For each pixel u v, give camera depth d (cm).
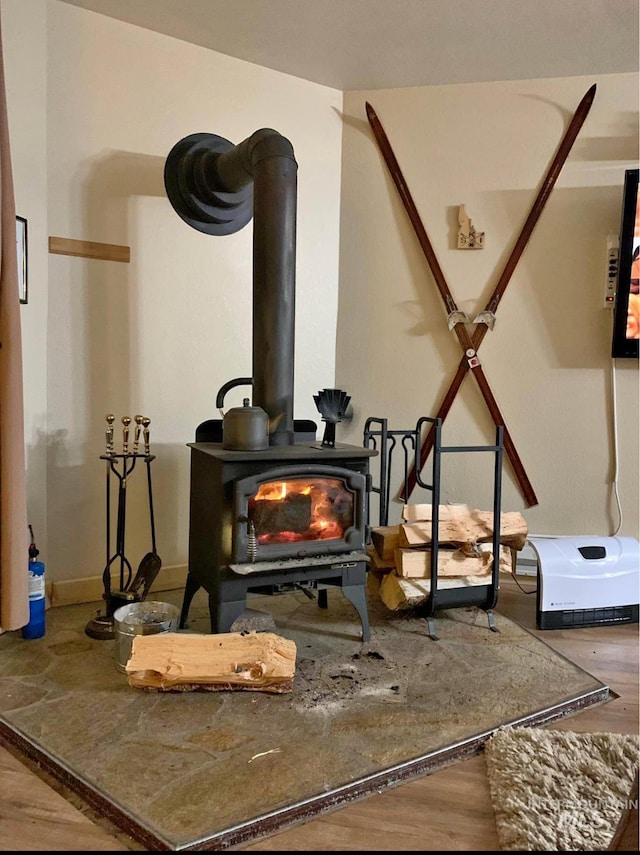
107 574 240
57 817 145
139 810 143
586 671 216
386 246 322
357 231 324
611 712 193
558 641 242
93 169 263
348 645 232
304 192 314
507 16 253
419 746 169
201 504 229
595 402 308
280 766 160
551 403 312
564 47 276
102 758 162
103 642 230
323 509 225
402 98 316
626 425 306
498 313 313
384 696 196
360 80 310
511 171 310
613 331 294
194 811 143
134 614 225
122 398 275
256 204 232
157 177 277
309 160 314
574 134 300
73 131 259
